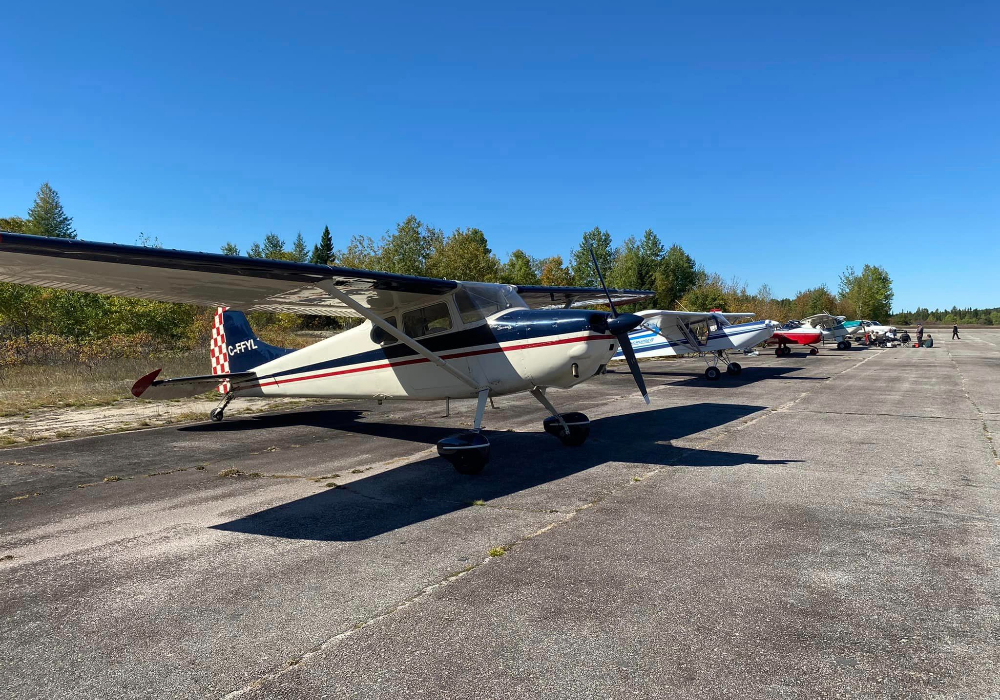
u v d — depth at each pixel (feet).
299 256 311.27
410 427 27.96
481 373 20.71
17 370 51.72
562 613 8.96
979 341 142.72
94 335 72.54
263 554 11.76
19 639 8.48
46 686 7.27
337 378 25.72
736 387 44.19
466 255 131.54
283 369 27.84
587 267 221.66
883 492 15.71
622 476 17.67
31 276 16.52
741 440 23.36
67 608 9.46
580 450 21.71
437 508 14.76
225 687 7.17
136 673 7.54
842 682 7.04
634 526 13.04
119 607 9.47
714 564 10.82
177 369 53.31
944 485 16.40
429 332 21.97
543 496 15.65
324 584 10.25
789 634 8.23
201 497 16.20
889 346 115.03
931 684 6.98
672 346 53.16
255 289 19.47
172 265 15.62
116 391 42.91
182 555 11.78
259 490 16.87
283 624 8.80
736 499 15.12
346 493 16.34
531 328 19.71
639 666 7.45
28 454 22.34
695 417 29.60
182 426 29.09
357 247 141.49
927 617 8.71
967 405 33.06
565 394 41.34
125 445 24.08
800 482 16.80
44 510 15.11
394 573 10.66
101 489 17.20
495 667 7.49
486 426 27.76
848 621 8.60
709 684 7.04
